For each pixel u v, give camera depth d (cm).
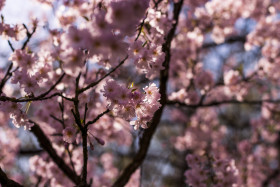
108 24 157
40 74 254
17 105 244
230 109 870
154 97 217
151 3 314
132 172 339
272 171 719
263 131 709
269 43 540
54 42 293
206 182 351
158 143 913
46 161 409
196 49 504
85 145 221
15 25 260
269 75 515
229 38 669
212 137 745
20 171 619
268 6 599
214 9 477
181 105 400
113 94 208
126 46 165
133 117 216
